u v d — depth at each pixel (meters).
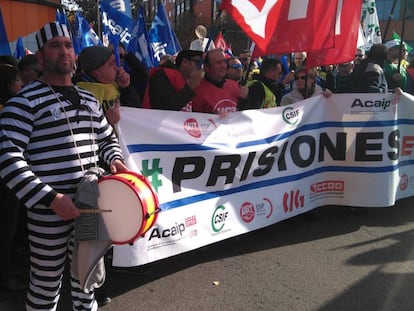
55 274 2.54
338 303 3.38
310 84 5.70
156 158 3.66
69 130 2.40
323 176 5.08
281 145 4.57
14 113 2.27
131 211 2.38
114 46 4.04
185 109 4.37
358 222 5.08
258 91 5.30
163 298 3.46
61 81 2.45
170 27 7.67
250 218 4.37
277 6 4.62
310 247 4.39
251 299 3.44
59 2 12.25
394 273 3.85
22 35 10.92
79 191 2.35
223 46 9.66
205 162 3.98
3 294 3.56
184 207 3.85
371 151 5.02
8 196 3.37
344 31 5.02
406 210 5.51
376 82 5.38
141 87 4.91
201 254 4.25
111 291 3.57
